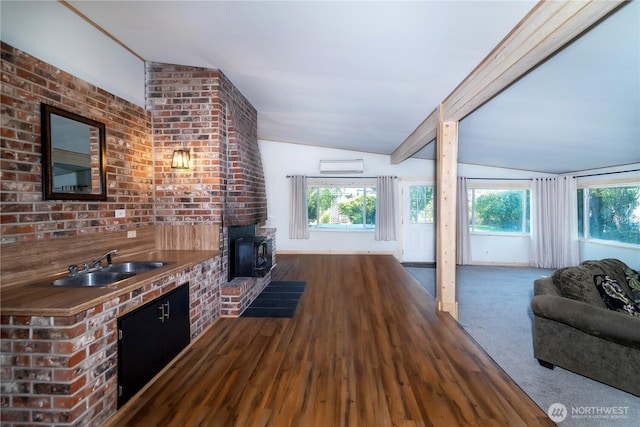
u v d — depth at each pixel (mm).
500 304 4250
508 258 6977
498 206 7039
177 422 1790
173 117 3352
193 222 3385
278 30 2320
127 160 2953
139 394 2051
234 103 3795
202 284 3045
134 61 3119
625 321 2105
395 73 2859
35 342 1585
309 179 7426
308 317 3451
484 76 2443
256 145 4742
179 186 3373
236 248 3875
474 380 2229
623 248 5398
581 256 6352
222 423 1780
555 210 6555
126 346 1962
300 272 5641
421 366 2414
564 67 2193
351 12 1962
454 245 3631
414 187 7336
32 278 2041
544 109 3105
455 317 3631
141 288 2109
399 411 1886
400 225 7336
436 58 2490
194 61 3164
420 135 4559
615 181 5543
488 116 3523
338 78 3141
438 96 3385
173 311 2510
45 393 1588
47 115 2102
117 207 2814
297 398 2006
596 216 6047
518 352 2850
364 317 3459
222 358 2529
